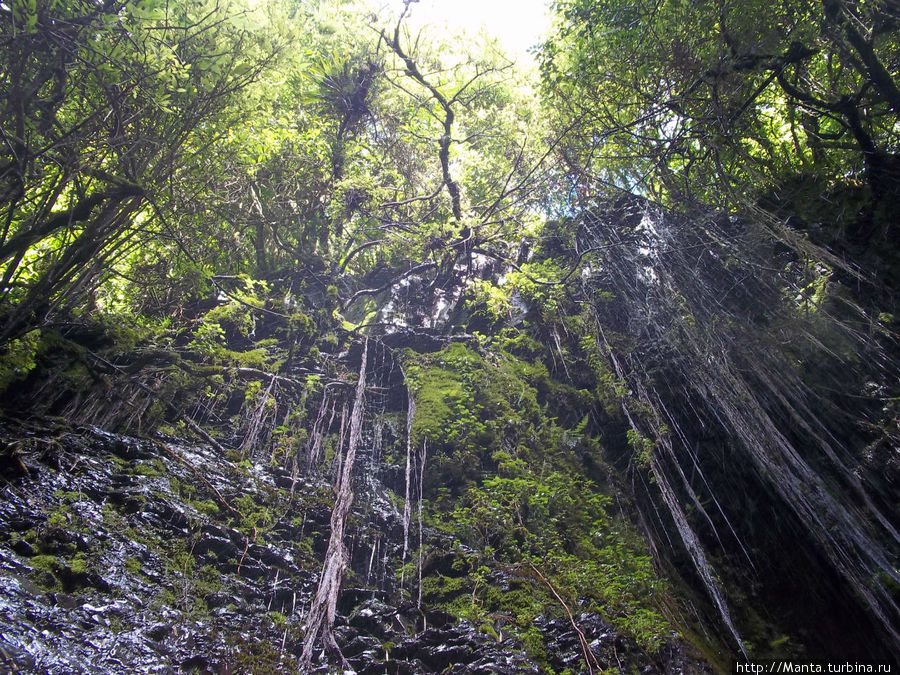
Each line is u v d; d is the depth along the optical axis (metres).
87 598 4.16
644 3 8.61
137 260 8.29
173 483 5.74
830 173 9.30
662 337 9.20
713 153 9.22
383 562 6.01
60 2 4.63
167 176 6.02
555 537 6.64
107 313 7.62
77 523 4.72
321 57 10.48
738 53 8.09
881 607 5.95
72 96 5.34
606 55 9.17
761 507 7.27
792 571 6.70
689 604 6.35
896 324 7.80
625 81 9.23
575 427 8.66
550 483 7.45
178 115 5.77
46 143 5.17
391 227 11.66
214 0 5.69
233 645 4.39
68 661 3.54
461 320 10.84
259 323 9.27
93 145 5.61
